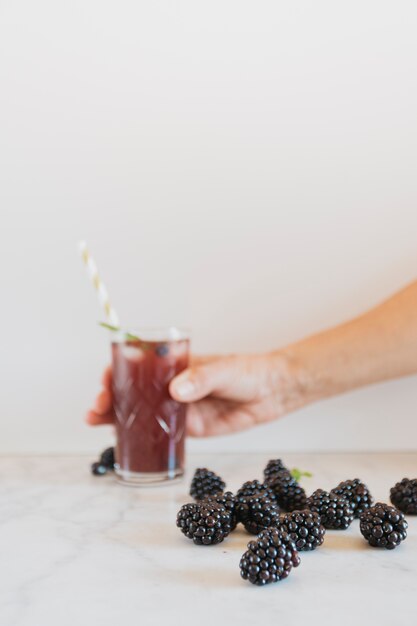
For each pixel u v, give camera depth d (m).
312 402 0.83
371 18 0.84
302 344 0.82
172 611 0.47
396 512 0.56
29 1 0.84
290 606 0.47
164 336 0.74
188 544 0.57
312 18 0.84
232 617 0.46
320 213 0.86
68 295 0.87
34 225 0.87
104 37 0.85
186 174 0.86
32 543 0.57
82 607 0.47
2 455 0.89
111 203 0.86
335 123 0.85
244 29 0.84
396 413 0.88
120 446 0.75
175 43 0.85
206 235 0.86
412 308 0.81
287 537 0.51
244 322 0.87
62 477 0.77
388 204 0.86
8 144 0.86
